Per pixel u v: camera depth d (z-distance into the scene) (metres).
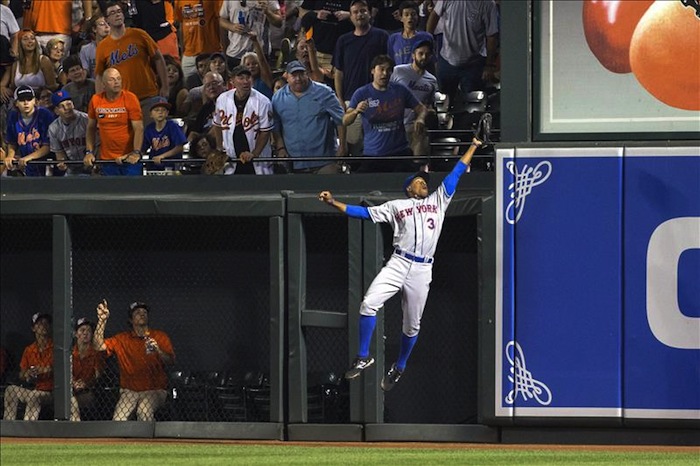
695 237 36.31
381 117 42.47
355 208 34.00
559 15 37.84
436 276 42.06
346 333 43.09
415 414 42.31
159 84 47.31
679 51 37.22
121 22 46.75
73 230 44.88
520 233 37.38
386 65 42.22
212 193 41.91
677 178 36.50
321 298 42.88
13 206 41.91
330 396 41.41
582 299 36.97
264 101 43.53
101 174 44.72
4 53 49.06
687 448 36.25
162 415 42.62
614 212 36.84
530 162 37.34
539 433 37.72
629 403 36.62
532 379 37.22
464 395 41.84
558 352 37.09
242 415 41.62
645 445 37.00
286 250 40.44
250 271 43.97
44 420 42.12
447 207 37.62
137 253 44.72
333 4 46.78
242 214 40.41
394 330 42.41
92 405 43.06
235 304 44.06
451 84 45.03
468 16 44.47
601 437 37.41
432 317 42.16
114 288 44.81
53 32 50.19
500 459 33.97
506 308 37.41
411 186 34.47
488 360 37.66
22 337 45.72
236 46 48.66
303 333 40.25
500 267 37.47
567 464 32.66
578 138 37.59
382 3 47.50
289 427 39.97
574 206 37.06
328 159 40.50
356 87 44.62
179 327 44.47
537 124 37.91
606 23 37.56
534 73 37.97
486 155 39.91
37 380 42.84
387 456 35.09
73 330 43.25
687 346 36.28
